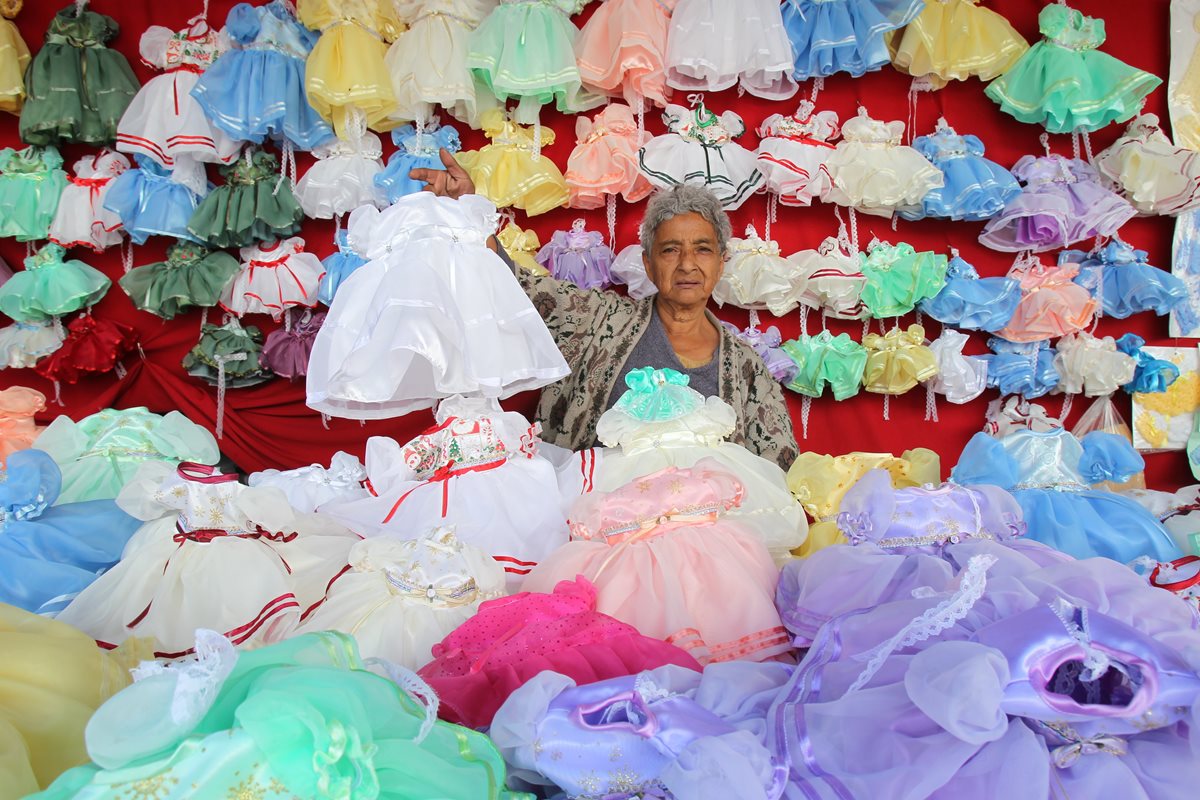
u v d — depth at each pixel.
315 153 3.90
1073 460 2.72
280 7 3.87
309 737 1.07
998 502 2.13
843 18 3.86
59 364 3.76
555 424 3.15
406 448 2.63
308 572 2.33
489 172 3.80
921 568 1.84
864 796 1.24
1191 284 4.14
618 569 2.11
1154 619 1.45
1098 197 3.91
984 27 3.98
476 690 1.61
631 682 1.43
